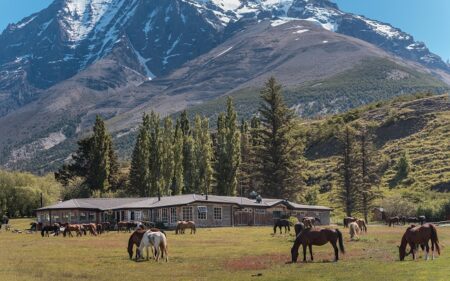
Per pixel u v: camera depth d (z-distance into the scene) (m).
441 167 135.12
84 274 34.72
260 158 125.81
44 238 70.25
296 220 96.12
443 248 41.62
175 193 122.94
